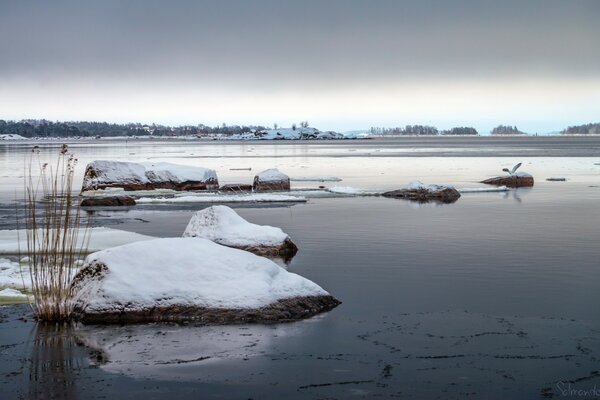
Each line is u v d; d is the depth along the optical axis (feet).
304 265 51.39
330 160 249.55
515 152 325.83
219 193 118.21
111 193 118.73
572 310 39.17
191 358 31.60
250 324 36.50
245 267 39.11
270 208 93.04
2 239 61.77
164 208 94.73
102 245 57.88
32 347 33.14
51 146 488.85
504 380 28.99
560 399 27.14
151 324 36.55
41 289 38.14
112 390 28.14
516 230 70.08
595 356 31.73
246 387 28.40
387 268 50.44
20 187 131.85
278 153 335.47
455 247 59.41
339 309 39.29
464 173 170.40
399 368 30.32
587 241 62.69
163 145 574.15
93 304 37.17
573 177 154.51
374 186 131.85
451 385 28.48
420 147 454.40
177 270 38.58
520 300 41.34
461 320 37.19
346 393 27.76
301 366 30.60
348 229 70.90
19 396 27.55
